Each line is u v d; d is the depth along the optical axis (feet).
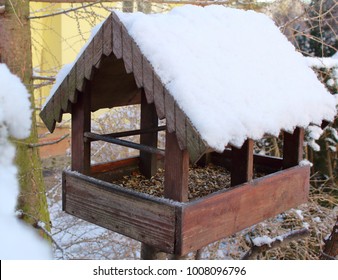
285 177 6.21
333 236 7.63
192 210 4.69
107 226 5.40
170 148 4.74
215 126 4.25
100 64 5.15
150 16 5.03
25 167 7.02
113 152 13.23
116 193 5.27
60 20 14.12
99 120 13.16
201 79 4.65
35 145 7.10
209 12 5.79
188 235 4.66
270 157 7.02
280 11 13.37
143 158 6.95
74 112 5.85
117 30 4.84
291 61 6.28
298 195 6.54
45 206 7.63
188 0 8.45
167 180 4.81
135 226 5.05
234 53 5.41
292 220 11.46
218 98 4.63
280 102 5.34
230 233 5.26
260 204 5.74
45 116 5.95
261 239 7.18
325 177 13.33
